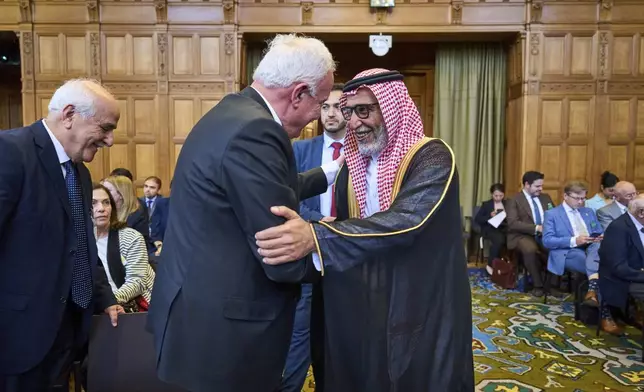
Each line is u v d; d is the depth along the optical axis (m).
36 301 1.61
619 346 3.69
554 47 6.75
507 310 4.66
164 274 1.37
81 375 2.08
